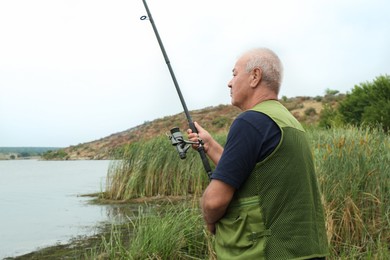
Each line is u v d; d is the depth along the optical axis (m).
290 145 2.35
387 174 5.88
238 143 2.32
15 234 7.67
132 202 11.09
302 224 2.33
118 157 12.33
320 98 49.28
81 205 11.04
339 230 5.40
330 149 6.18
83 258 5.97
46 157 71.06
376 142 6.83
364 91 21.66
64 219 9.05
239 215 2.35
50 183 18.36
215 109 57.19
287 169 2.32
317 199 2.52
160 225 5.86
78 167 34.91
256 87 2.54
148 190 11.84
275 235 2.30
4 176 23.33
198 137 3.12
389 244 5.11
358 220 5.30
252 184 2.33
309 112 43.53
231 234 2.38
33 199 12.46
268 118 2.37
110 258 5.51
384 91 20.59
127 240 6.70
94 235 7.42
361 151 6.09
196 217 6.07
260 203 2.31
